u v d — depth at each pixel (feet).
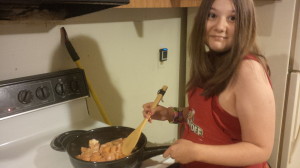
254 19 2.85
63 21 4.01
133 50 5.14
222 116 3.02
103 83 4.78
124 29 4.88
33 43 3.75
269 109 2.72
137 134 2.90
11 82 3.38
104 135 3.23
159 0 4.18
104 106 4.91
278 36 4.79
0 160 3.03
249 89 2.71
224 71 2.89
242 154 2.69
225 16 2.82
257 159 2.72
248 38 2.80
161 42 5.65
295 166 5.79
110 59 4.79
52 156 3.09
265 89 2.72
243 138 2.84
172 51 5.98
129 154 2.69
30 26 3.67
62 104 3.85
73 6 3.16
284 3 4.60
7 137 3.38
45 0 2.44
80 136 3.05
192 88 3.43
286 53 4.76
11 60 3.59
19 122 3.46
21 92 3.44
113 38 4.74
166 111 3.85
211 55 3.29
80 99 4.06
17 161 3.01
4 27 3.45
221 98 2.97
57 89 3.76
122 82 5.11
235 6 2.74
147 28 5.27
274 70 4.96
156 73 5.75
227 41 2.90
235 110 2.91
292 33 4.77
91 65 4.52
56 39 3.98
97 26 4.46
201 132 3.28
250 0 2.80
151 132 6.05
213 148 2.72
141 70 5.40
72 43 4.19
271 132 2.74
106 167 2.48
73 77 3.93
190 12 5.77
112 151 2.82
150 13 5.24
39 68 3.88
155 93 5.86
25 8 2.86
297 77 4.85
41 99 3.61
